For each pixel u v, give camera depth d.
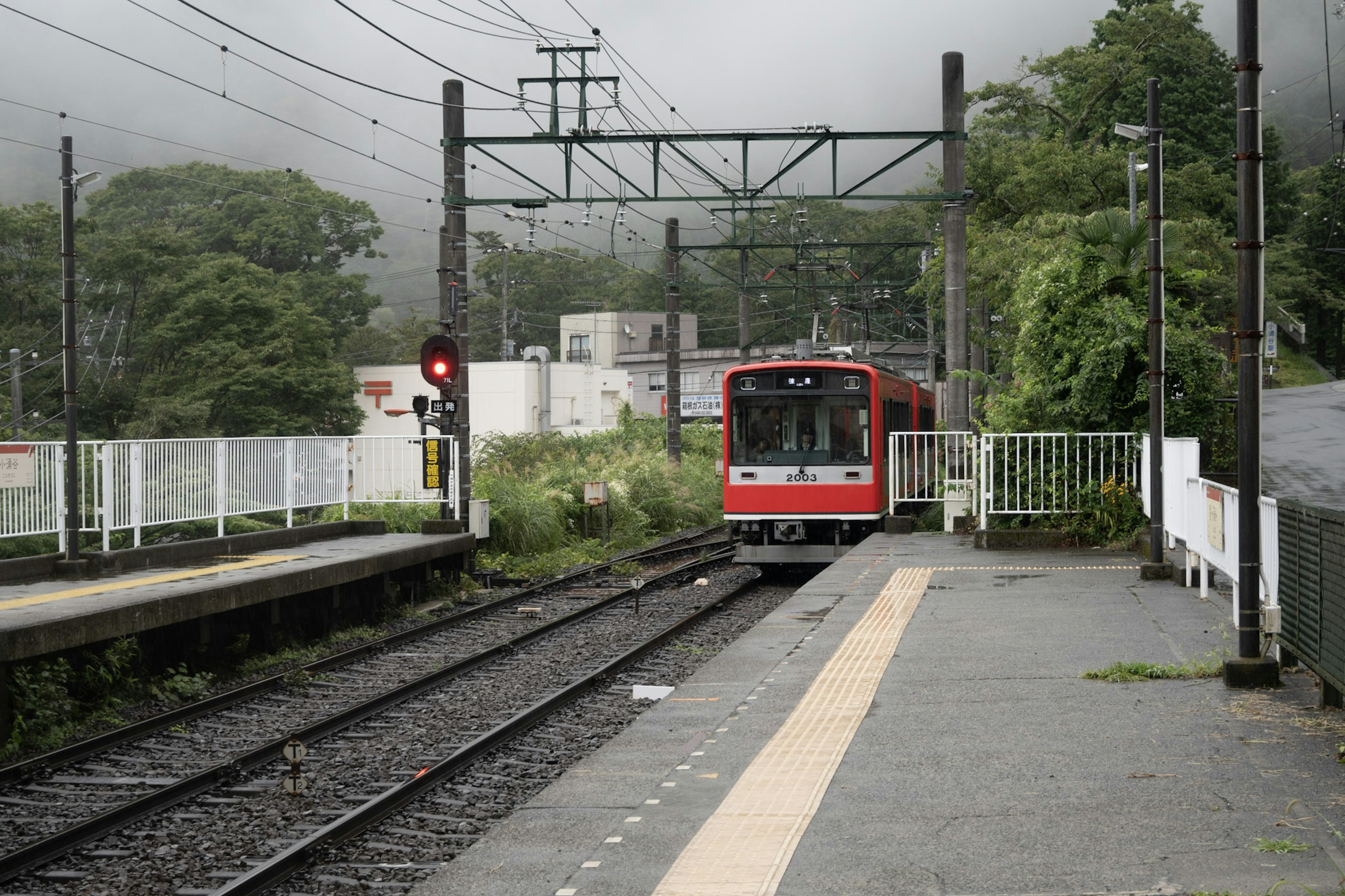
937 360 54.69
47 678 12.23
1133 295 22.59
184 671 14.66
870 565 19.95
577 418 75.56
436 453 24.22
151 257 62.69
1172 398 21.77
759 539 24.98
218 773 10.30
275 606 16.55
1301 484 23.95
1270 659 10.20
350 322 90.19
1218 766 7.79
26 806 9.70
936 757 8.32
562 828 7.04
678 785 7.88
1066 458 21.45
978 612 14.70
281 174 91.50
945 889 5.82
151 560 17.91
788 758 8.45
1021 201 43.62
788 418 24.41
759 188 27.78
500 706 13.05
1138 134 17.45
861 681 11.01
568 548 30.73
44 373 58.78
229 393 59.00
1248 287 10.08
